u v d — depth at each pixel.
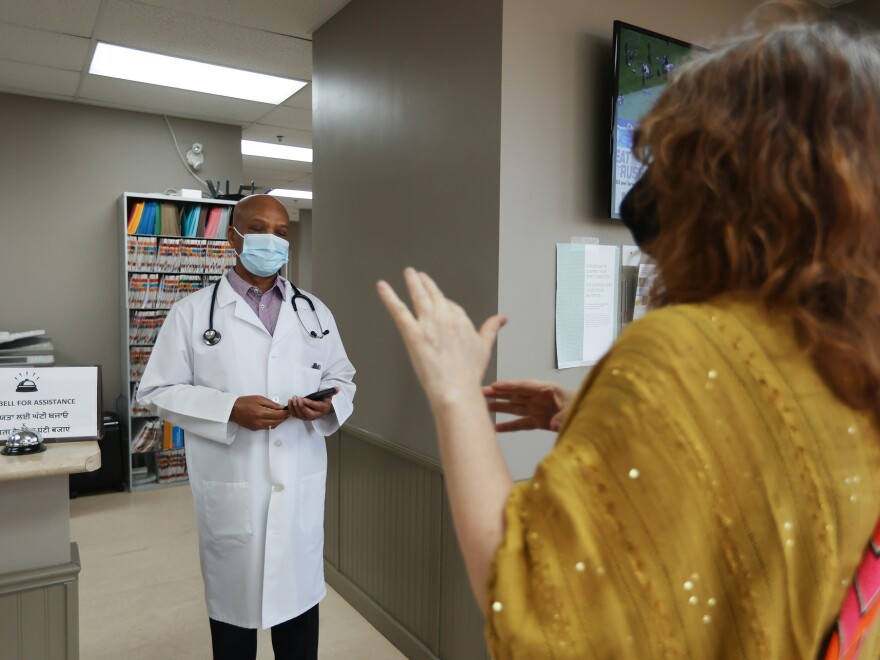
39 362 3.57
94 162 4.20
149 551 3.11
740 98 0.48
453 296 1.95
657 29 2.12
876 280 0.44
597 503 0.43
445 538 2.05
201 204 4.20
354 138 2.50
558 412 0.85
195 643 2.30
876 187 0.45
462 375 0.53
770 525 0.43
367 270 2.42
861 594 0.50
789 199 0.44
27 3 2.70
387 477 2.35
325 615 2.53
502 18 1.74
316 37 2.85
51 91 3.88
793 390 0.44
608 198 1.98
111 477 3.98
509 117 1.76
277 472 1.75
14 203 3.97
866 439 0.46
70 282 4.16
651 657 0.42
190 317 1.83
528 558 0.45
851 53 0.48
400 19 2.19
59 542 1.46
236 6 2.65
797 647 0.46
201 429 1.68
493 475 0.50
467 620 1.97
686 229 0.51
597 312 2.01
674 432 0.43
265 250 1.81
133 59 3.33
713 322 0.46
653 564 0.42
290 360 1.84
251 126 4.71
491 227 1.79
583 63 1.92
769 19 0.56
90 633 2.36
